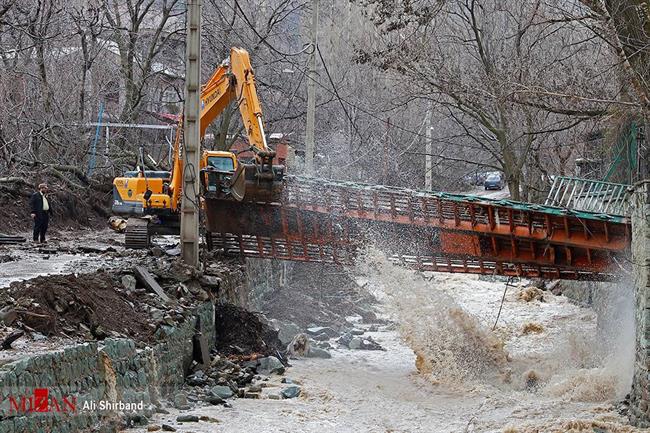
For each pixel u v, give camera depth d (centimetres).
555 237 2692
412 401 2378
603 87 3481
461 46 5684
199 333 2430
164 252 3388
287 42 7181
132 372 1812
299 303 3900
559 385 2466
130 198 3756
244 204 2944
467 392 2486
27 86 5419
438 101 4628
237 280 3125
